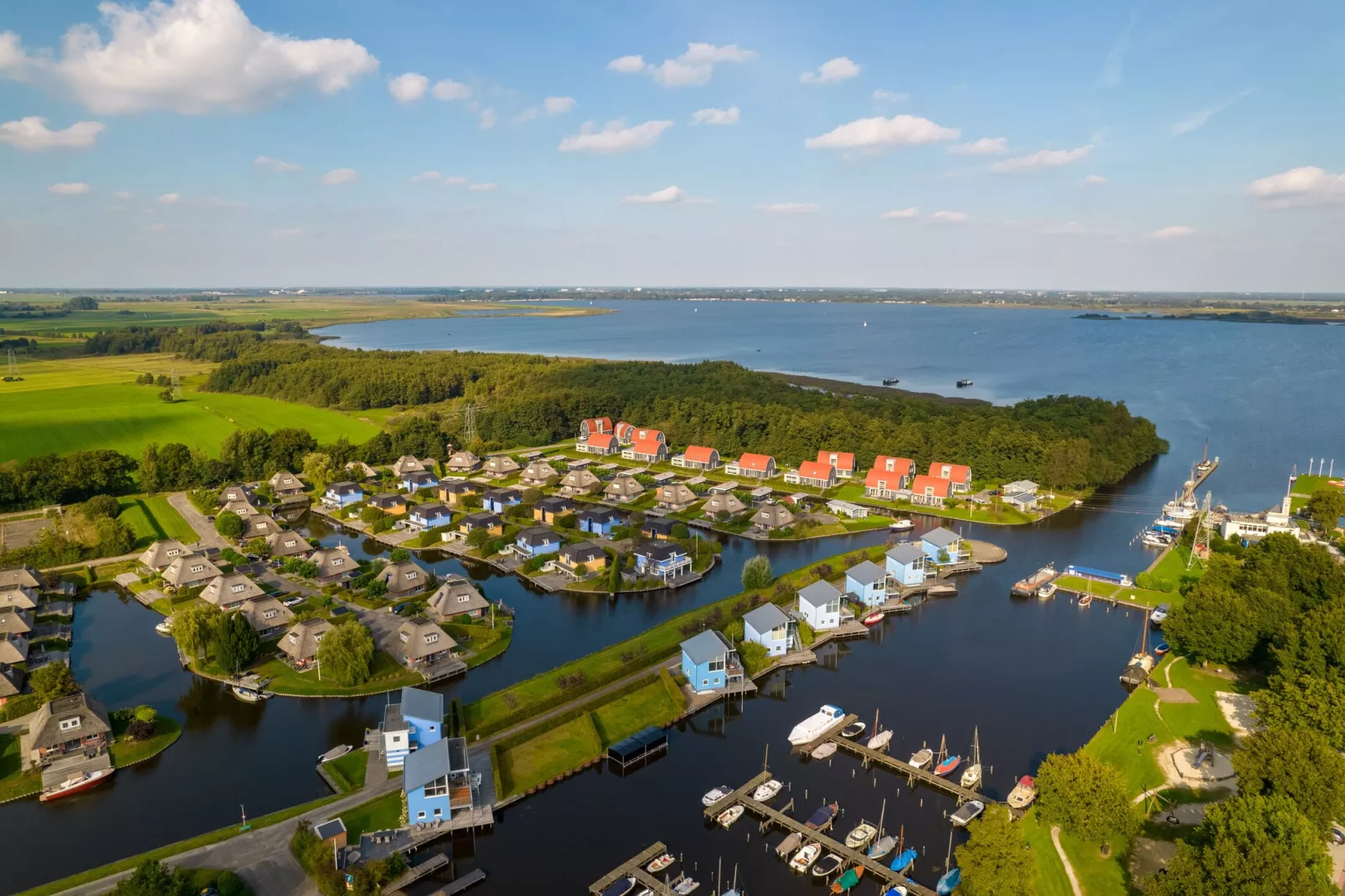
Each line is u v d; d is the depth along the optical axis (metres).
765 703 93.12
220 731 85.12
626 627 111.06
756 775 79.31
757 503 170.62
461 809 71.31
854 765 80.62
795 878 64.56
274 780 76.62
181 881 56.84
